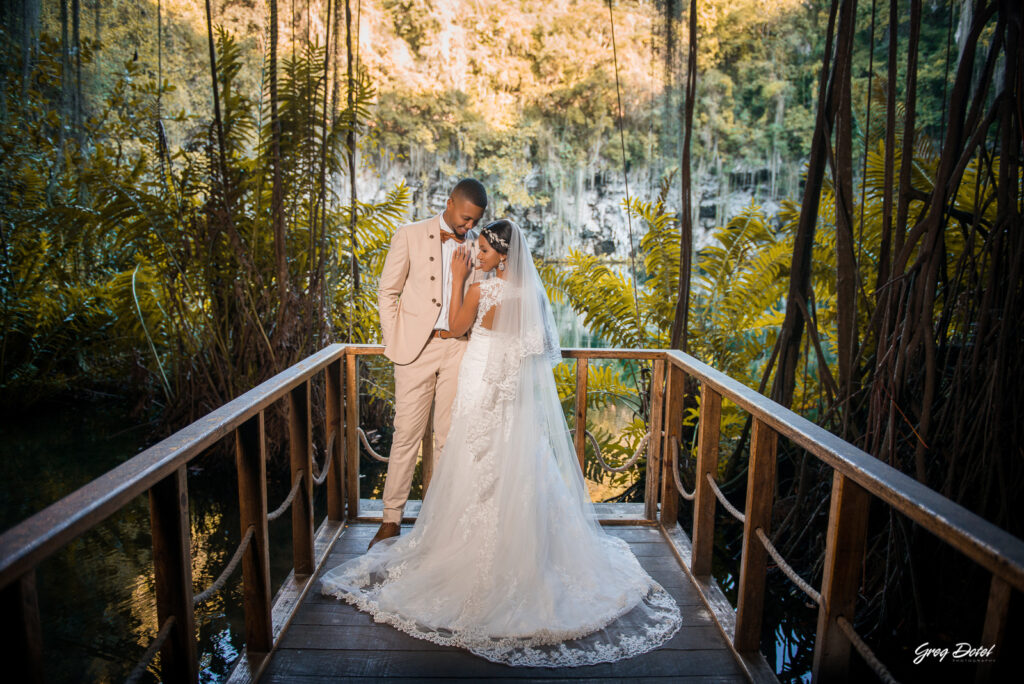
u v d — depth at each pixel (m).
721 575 3.76
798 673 2.91
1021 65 2.54
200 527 4.30
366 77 5.25
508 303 2.51
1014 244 2.60
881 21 8.80
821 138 3.50
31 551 0.98
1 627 1.00
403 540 2.74
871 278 4.57
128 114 5.91
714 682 2.12
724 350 5.79
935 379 2.89
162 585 1.62
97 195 5.25
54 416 6.63
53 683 2.65
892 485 1.36
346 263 5.99
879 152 4.60
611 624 2.40
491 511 2.46
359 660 2.18
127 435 6.08
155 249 5.35
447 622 2.34
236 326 5.43
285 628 2.33
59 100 7.29
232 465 5.19
